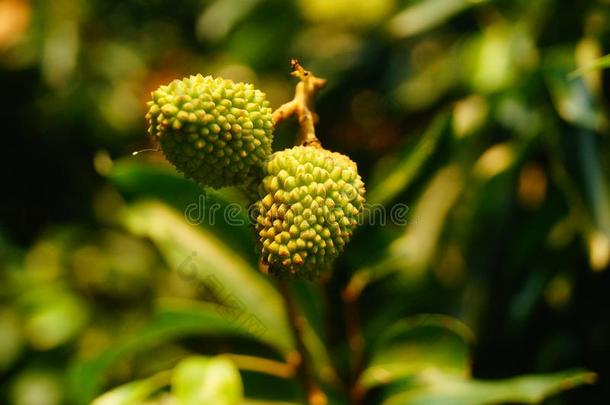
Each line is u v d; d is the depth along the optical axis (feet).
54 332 2.35
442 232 1.91
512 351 1.91
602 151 1.85
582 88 1.83
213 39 2.75
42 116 2.76
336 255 1.59
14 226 2.80
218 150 1.59
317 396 1.73
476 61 1.96
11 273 2.51
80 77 2.78
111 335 2.44
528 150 1.89
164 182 1.81
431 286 1.91
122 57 2.86
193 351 2.02
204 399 1.69
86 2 2.83
